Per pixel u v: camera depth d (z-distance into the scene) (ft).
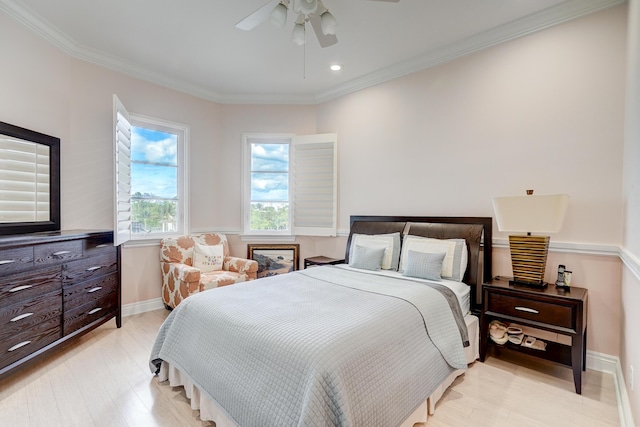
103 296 9.58
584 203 8.00
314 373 4.21
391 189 11.92
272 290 7.42
